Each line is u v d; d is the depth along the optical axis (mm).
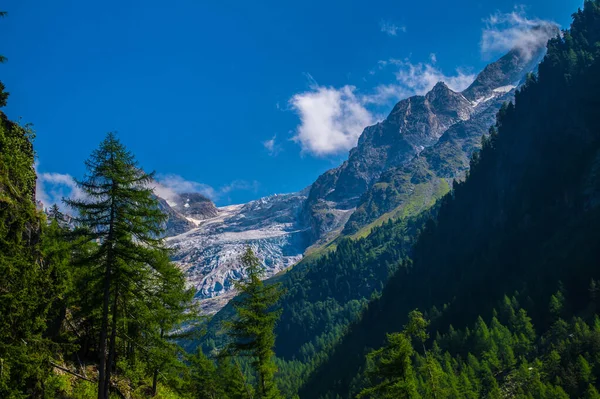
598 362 82188
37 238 27609
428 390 39875
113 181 23438
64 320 31281
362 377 131375
